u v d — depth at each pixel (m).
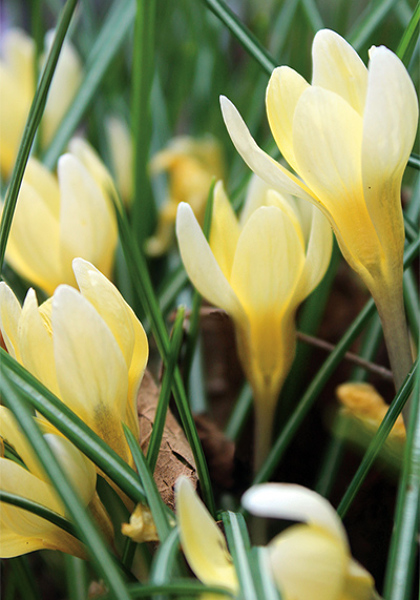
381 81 0.24
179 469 0.29
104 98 0.53
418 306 0.32
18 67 0.48
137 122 0.36
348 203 0.26
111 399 0.25
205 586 0.22
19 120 0.43
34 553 0.33
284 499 0.21
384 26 0.52
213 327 0.35
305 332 0.34
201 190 0.44
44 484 0.25
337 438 0.30
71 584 0.29
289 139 0.26
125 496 0.26
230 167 0.54
